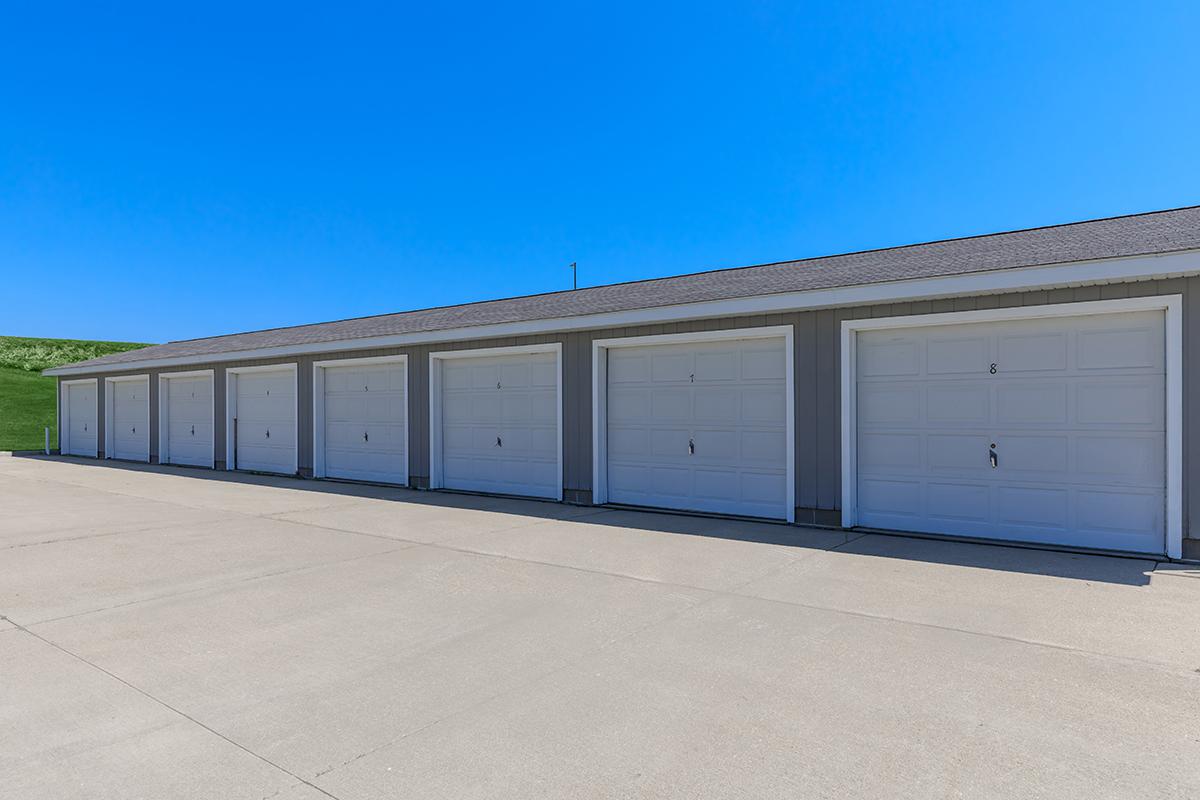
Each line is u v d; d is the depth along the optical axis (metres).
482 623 4.76
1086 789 2.70
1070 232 8.77
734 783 2.77
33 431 27.00
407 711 3.43
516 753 3.02
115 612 5.04
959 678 3.77
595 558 6.72
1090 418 7.04
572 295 13.89
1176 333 6.50
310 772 2.87
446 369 12.32
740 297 8.62
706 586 5.68
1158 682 3.70
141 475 15.18
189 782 2.79
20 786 2.75
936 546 7.23
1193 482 6.46
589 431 10.31
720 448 9.30
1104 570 6.18
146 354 19.80
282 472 15.04
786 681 3.75
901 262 8.88
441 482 12.33
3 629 4.67
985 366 7.57
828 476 8.30
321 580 5.92
